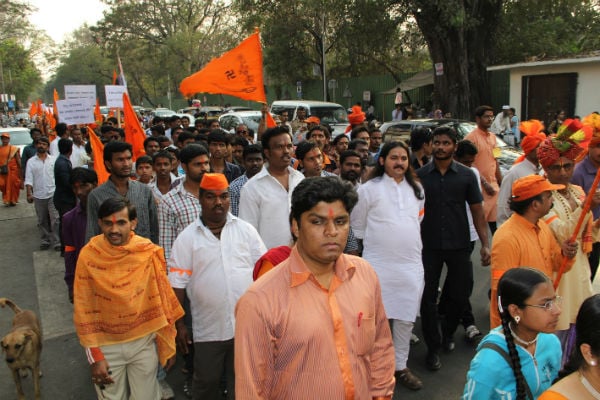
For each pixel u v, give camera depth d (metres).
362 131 6.96
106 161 4.22
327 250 1.99
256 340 1.98
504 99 21.36
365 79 29.64
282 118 11.87
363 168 5.76
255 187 4.13
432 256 4.46
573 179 4.77
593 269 4.84
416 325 5.34
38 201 8.74
